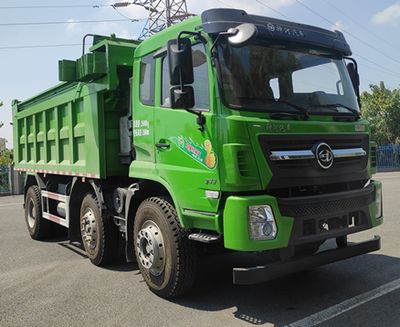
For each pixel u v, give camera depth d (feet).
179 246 16.10
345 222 15.79
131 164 18.86
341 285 17.75
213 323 14.42
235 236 13.62
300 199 14.43
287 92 15.58
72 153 23.85
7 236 30.81
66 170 24.76
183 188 15.72
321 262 15.01
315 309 15.29
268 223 13.78
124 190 19.90
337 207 15.43
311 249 16.25
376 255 22.12
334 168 15.53
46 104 27.17
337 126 15.92
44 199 28.68
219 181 14.21
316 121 15.53
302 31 16.44
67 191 24.98
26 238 30.04
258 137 13.99
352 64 18.76
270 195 14.29
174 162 16.22
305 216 14.51
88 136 21.74
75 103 23.44
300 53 16.43
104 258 21.45
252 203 13.61
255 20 15.33
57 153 26.07
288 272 14.20
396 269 19.67
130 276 20.08
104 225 21.24
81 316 15.39
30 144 31.22
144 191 18.81
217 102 14.38
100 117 20.74
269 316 14.84
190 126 15.37
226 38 14.66
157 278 16.90
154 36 17.62
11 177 65.72
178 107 14.90
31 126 30.78
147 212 17.43
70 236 24.34
